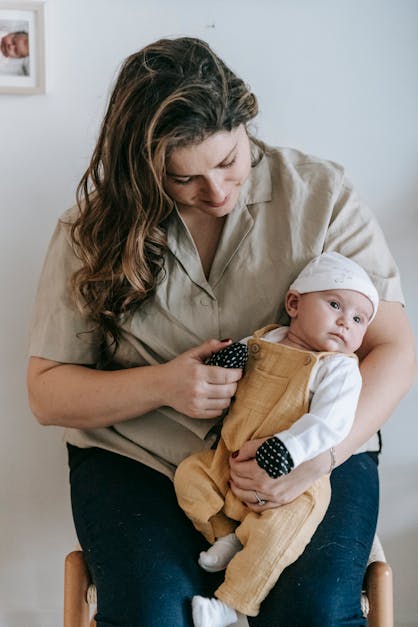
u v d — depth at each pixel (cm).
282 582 115
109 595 116
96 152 131
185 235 132
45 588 181
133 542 120
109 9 156
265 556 114
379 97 160
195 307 133
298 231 132
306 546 118
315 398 116
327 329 120
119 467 135
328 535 119
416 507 176
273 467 112
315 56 158
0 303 167
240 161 120
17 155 161
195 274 132
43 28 153
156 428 134
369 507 128
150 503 127
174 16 156
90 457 140
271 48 158
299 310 124
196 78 114
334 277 121
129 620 112
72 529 179
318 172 137
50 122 160
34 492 176
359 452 137
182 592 115
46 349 136
